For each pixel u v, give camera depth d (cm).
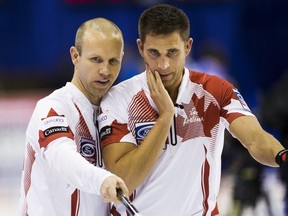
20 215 1312
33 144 1256
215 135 1330
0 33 4281
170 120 1266
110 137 1294
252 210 2341
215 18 4078
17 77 4241
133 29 4188
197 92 1325
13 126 3647
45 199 1261
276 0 3819
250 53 3934
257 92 3809
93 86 1267
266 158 1268
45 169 1256
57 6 4256
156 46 1247
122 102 1315
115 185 1090
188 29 1280
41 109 1259
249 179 2316
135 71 3553
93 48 1245
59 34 4266
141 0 4166
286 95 2139
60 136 1214
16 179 3484
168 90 1319
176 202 1307
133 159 1247
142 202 1305
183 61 1280
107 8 4209
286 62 3866
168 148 1298
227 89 1334
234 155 2334
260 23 3894
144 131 1303
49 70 4238
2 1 4284
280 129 2153
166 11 1248
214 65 3644
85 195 1277
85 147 1294
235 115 1312
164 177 1298
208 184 1327
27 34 4294
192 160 1312
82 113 1290
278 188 2748
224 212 2630
